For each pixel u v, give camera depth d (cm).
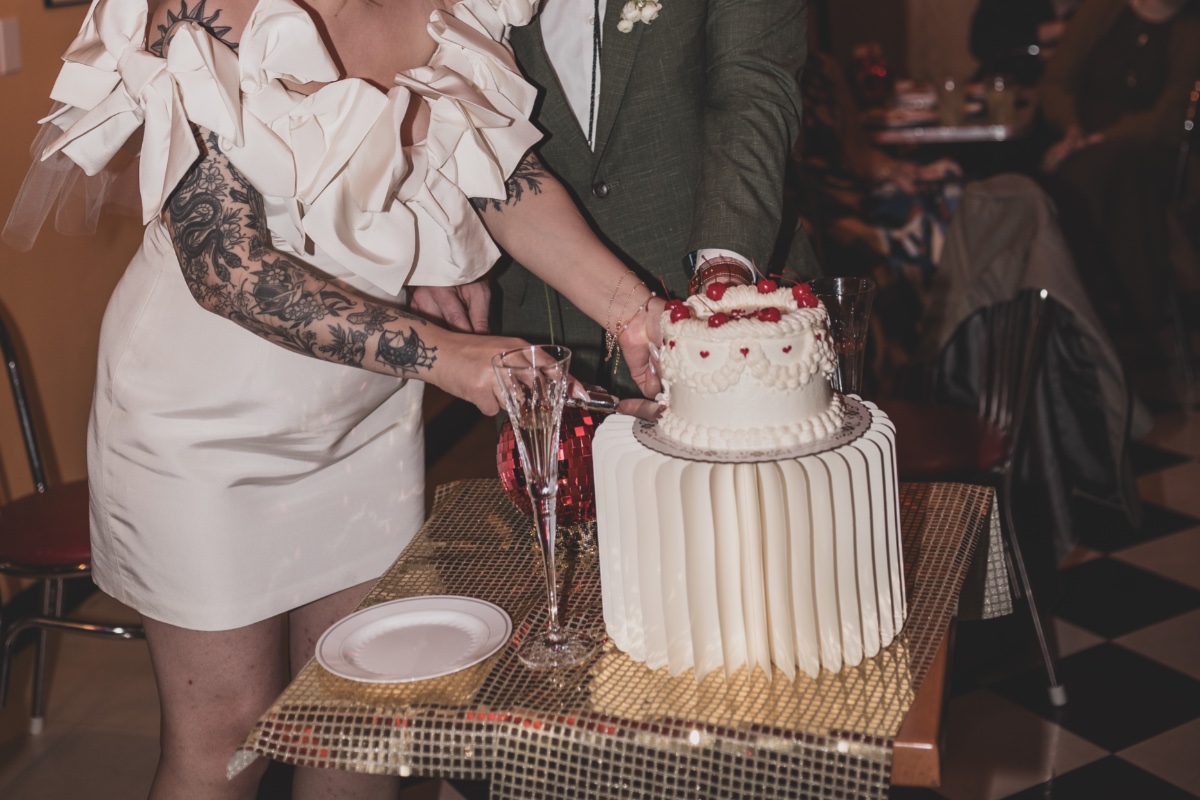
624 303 154
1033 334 253
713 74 177
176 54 135
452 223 155
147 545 157
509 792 117
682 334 120
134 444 156
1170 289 441
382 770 118
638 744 113
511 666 126
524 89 162
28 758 258
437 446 426
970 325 286
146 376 155
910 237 403
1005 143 466
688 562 117
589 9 176
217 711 163
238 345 153
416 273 160
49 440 325
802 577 117
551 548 127
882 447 122
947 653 125
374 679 123
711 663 121
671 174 182
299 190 140
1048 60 492
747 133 167
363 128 141
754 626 119
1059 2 555
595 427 148
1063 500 278
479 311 178
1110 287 451
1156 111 453
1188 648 276
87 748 261
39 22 312
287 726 120
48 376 324
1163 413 418
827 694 117
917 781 110
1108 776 232
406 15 157
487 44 161
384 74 155
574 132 181
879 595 124
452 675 124
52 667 295
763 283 127
